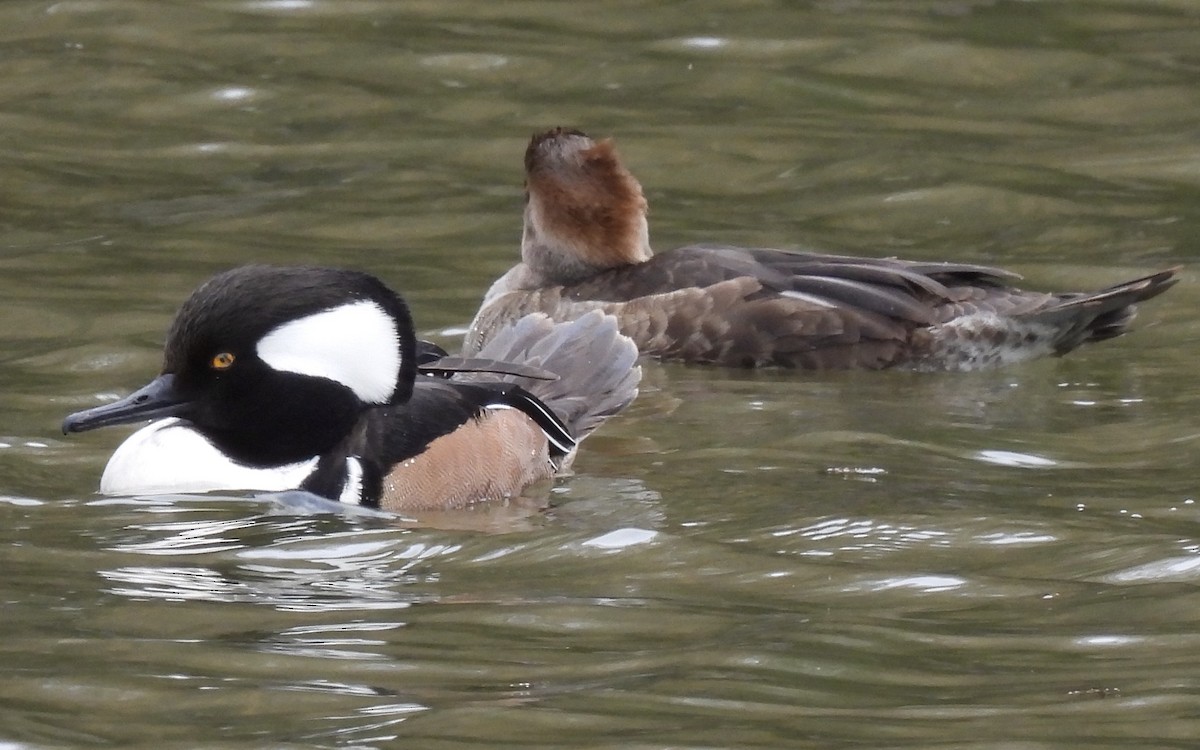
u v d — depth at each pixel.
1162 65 23.67
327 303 11.82
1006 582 10.16
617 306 15.88
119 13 25.66
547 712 8.35
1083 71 23.59
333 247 18.38
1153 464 12.40
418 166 20.88
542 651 9.17
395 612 9.75
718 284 15.72
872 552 10.70
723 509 11.62
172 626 9.49
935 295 15.41
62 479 12.21
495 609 9.80
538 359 13.76
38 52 24.34
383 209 19.53
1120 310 15.28
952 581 10.18
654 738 8.02
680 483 12.24
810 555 10.66
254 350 11.72
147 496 11.81
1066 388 14.50
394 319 12.02
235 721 8.24
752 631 9.43
